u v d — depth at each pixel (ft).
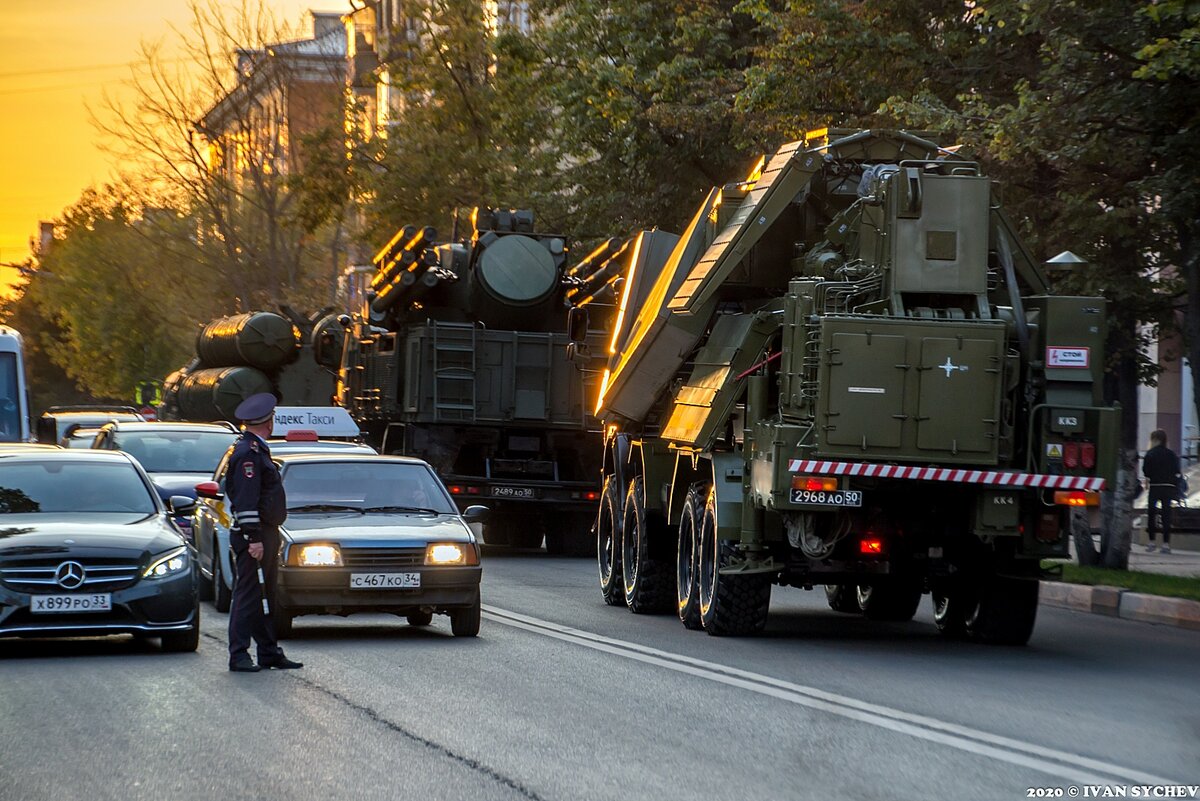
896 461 101.91
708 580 116.16
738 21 248.32
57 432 244.42
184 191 458.91
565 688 87.81
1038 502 103.76
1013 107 157.28
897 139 119.75
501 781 62.34
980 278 106.01
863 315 102.73
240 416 96.32
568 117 254.47
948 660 103.04
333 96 359.05
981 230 106.22
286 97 454.81
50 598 100.22
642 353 131.44
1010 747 69.82
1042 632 124.47
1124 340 163.94
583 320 169.27
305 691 86.74
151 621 102.42
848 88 193.47
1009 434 103.14
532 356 209.26
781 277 121.90
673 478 129.29
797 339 106.32
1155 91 140.26
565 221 276.41
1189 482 255.91
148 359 533.96
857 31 188.03
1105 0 140.67
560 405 209.67
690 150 245.04
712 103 227.20
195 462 167.22
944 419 101.91
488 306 209.36
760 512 111.86
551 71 280.31
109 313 529.86
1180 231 145.48
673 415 127.85
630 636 115.14
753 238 118.93
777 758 67.15
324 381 297.94
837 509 103.24
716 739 71.67
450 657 101.86
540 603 142.41
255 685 89.10
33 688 87.97
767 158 125.49
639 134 246.06
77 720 76.89
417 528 113.80
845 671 95.81
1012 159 153.38
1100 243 157.58
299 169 447.01
